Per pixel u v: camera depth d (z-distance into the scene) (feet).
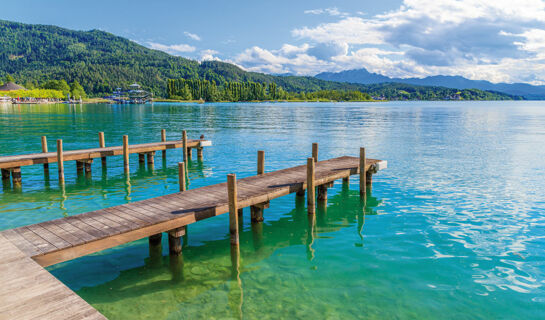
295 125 193.16
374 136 139.54
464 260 35.37
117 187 63.10
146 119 237.45
